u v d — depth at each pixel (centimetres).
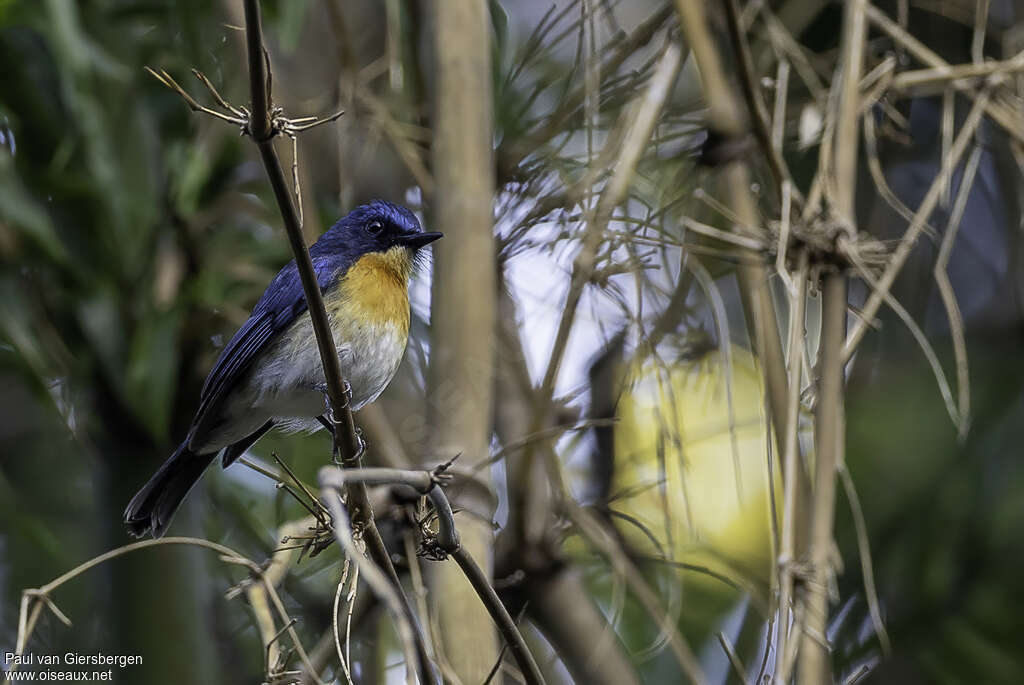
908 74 981
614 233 958
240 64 1057
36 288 1126
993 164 1310
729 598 1196
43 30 1030
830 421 844
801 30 1163
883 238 1256
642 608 1180
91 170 1081
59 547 1159
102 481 1171
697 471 1258
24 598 672
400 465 1017
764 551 1231
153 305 1109
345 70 1085
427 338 1212
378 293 1047
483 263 889
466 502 834
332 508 545
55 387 1166
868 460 1280
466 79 917
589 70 995
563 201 1060
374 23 1275
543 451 998
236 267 1166
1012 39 1116
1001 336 1308
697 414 1259
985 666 1191
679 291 1012
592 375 1099
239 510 1263
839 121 941
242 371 1039
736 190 984
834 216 905
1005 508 1247
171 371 1091
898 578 1234
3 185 1023
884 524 1257
